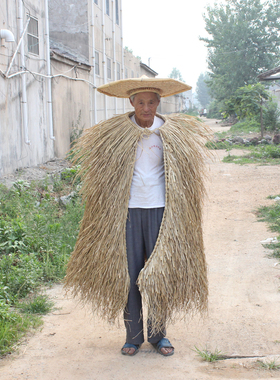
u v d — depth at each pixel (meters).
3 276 4.14
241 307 3.73
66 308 3.81
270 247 5.37
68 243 5.46
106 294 2.84
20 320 3.40
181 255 2.77
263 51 37.97
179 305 2.84
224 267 4.80
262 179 10.53
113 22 20.20
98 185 2.84
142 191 2.81
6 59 8.18
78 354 2.99
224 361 2.88
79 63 13.53
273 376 2.64
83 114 14.60
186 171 2.84
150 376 2.68
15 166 8.73
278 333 3.23
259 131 21.84
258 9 37.66
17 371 2.75
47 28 10.53
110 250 2.78
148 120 2.86
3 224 5.17
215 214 7.50
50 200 7.25
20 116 8.95
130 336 2.96
